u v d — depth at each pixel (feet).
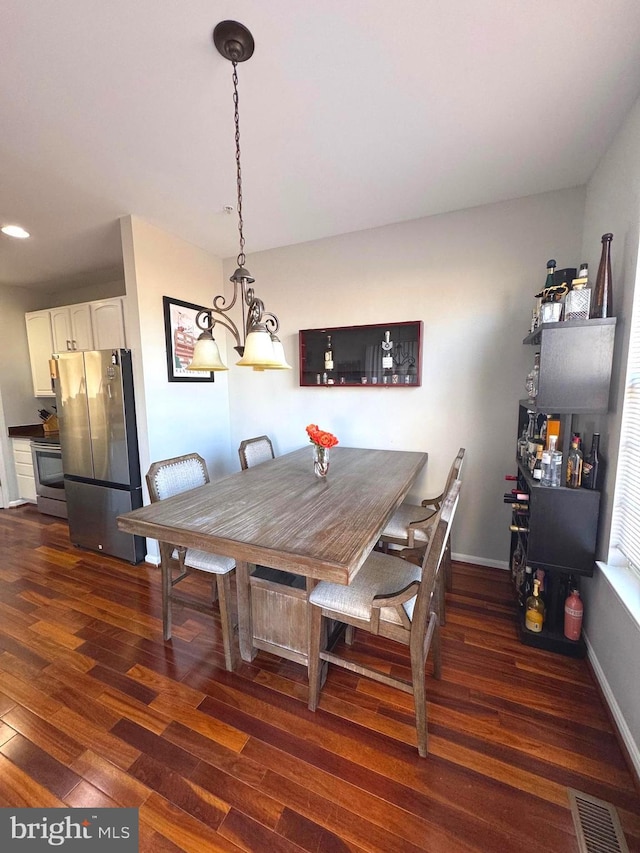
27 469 13.12
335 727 4.52
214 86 4.48
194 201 7.38
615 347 5.02
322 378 9.75
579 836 3.39
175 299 9.14
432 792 3.78
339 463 7.75
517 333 7.76
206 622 6.62
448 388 8.48
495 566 8.43
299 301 9.88
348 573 3.39
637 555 4.48
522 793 3.76
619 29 3.75
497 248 7.74
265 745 4.29
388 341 8.86
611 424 5.10
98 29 3.71
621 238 5.07
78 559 9.18
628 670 4.24
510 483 8.12
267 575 6.58
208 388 10.45
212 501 5.37
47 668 5.53
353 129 5.34
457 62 4.17
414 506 7.75
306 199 7.41
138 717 4.68
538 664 5.52
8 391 13.15
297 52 4.01
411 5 3.53
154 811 3.63
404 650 5.87
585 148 5.80
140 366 8.45
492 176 6.66
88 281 12.91
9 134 5.28
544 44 3.94
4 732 4.49
